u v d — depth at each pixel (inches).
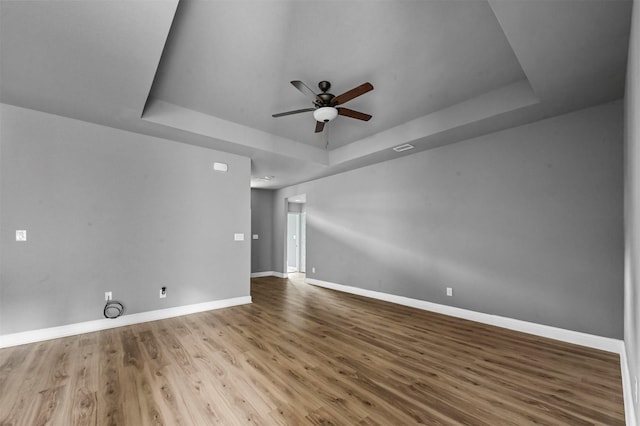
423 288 177.5
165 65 107.8
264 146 176.4
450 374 92.4
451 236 164.1
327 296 213.5
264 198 323.6
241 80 118.6
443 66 109.0
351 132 178.5
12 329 116.4
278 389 83.0
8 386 84.7
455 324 145.4
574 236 121.1
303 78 116.5
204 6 78.7
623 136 110.9
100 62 89.7
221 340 122.3
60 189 128.7
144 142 151.6
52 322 124.6
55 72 95.1
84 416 70.8
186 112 145.2
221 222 178.7
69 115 128.2
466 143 158.9
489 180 148.6
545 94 108.3
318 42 95.3
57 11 68.9
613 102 113.4
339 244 240.2
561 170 125.3
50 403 76.2
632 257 72.6
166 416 70.6
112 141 142.2
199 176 170.6
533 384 86.2
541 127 131.5
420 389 83.3
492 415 71.3
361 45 96.9
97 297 135.8
